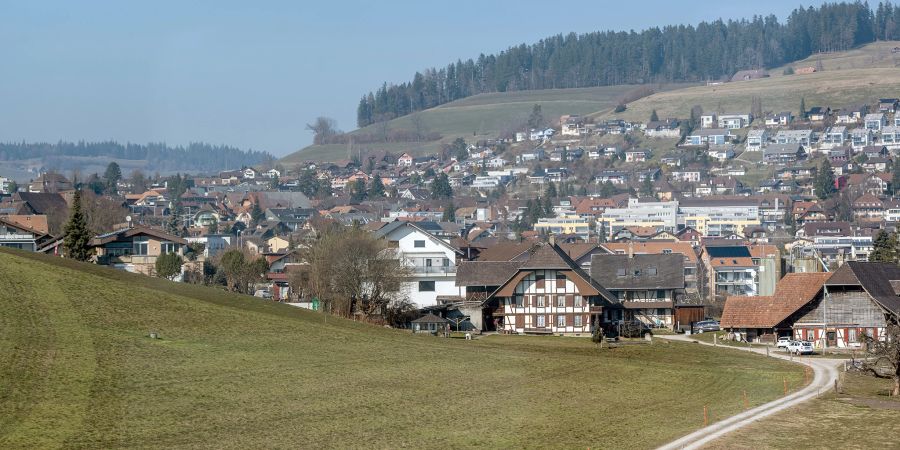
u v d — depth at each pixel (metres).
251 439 67.50
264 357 92.19
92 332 91.06
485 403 82.19
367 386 85.31
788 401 88.56
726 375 101.50
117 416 69.62
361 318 135.12
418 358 99.56
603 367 101.81
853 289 133.88
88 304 100.12
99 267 124.06
